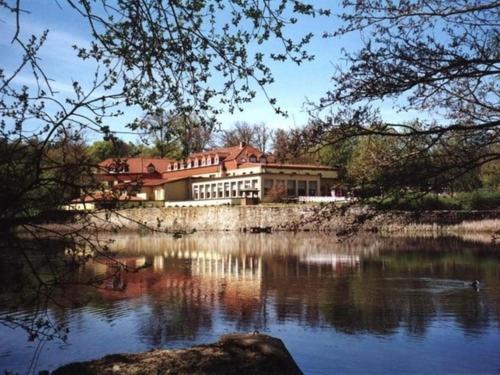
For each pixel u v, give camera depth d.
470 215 54.03
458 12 7.55
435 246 42.22
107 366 8.31
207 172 86.12
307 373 11.41
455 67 7.09
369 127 7.53
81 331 14.99
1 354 12.76
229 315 17.38
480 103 8.20
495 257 33.59
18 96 6.08
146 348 13.45
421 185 7.44
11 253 6.45
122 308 18.23
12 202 5.95
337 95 7.55
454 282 23.92
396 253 37.38
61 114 6.23
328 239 54.28
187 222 75.94
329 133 7.60
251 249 43.88
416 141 7.67
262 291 22.23
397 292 21.45
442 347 13.38
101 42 7.09
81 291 20.38
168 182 85.69
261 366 8.34
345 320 16.52
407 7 7.64
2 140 6.02
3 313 15.49
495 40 7.42
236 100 7.89
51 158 6.30
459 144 7.63
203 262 34.44
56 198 6.24
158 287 23.44
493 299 19.62
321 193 73.19
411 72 7.26
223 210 71.75
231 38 7.64
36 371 11.44
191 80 7.73
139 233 64.62
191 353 8.89
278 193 69.88
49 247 6.46
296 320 16.59
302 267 30.55
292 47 7.44
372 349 13.27
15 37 6.08
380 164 7.64
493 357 12.51
